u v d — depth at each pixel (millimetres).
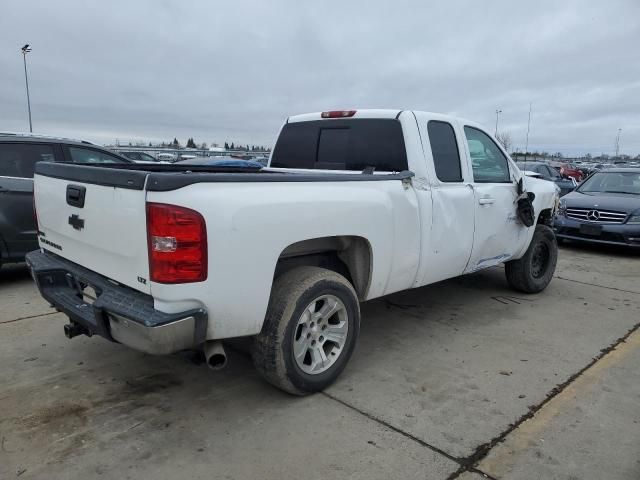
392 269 3820
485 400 3375
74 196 3170
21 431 2912
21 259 5969
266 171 4773
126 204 2709
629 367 3941
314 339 3359
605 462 2725
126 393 3398
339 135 4629
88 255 3170
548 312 5332
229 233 2684
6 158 5859
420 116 4227
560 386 3598
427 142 4203
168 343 2592
